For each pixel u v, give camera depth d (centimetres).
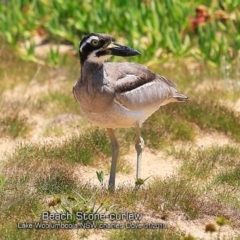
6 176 1220
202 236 1058
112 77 1152
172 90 1281
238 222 1104
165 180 1230
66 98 1655
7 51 1986
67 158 1338
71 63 1927
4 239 1024
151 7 1991
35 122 1548
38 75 1839
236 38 1902
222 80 1786
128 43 1878
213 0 2102
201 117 1534
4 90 1736
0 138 1466
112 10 2000
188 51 1919
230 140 1484
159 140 1436
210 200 1159
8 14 2081
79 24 2034
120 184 1244
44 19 2156
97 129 1428
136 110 1184
